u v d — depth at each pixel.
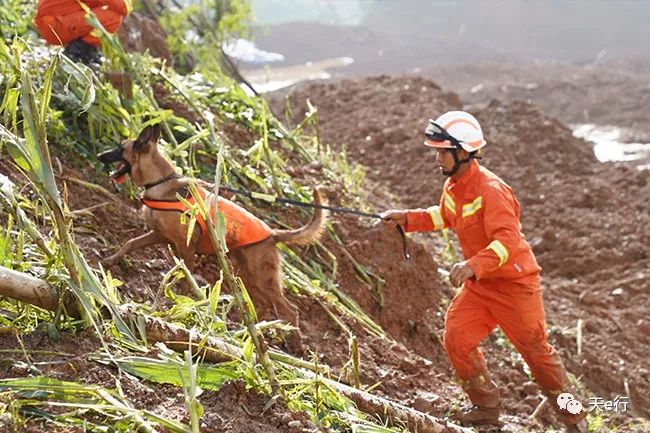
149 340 6.04
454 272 7.57
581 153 20.12
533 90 34.97
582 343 12.28
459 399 8.78
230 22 17.52
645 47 54.72
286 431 5.82
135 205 8.93
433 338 10.59
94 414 5.25
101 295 5.83
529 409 9.58
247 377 5.97
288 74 41.03
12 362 5.44
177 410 5.58
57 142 8.89
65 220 6.12
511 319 8.02
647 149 26.20
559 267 14.91
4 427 4.89
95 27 9.41
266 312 7.89
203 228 7.52
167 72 11.77
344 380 7.83
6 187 6.01
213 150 10.02
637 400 11.37
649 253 15.16
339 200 11.35
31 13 10.91
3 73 8.96
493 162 18.33
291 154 11.85
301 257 9.84
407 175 17.02
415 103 20.61
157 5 16.75
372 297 10.28
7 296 5.56
